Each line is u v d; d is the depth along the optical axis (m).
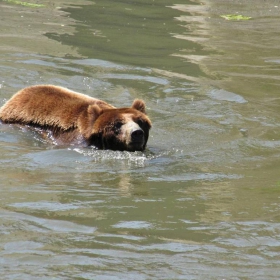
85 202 23.33
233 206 23.70
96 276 18.00
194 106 37.25
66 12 58.34
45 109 32.97
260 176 27.42
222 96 39.19
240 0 67.31
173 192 24.97
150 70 43.28
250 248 20.30
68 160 28.56
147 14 59.50
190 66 44.97
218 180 26.75
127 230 21.11
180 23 57.03
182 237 20.83
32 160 28.17
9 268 18.19
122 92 38.75
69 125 31.92
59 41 48.53
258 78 43.31
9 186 24.55
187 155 30.08
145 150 30.70
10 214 21.77
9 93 37.41
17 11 57.28
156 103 37.31
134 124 30.19
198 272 18.61
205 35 53.59
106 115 31.16
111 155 29.73
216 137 32.75
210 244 20.41
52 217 21.77
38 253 19.16
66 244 19.84
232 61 46.81
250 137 32.81
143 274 18.30
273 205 23.94
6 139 31.14
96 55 45.69
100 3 62.88
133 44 49.41
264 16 61.75
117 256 19.25
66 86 39.03
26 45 46.75
